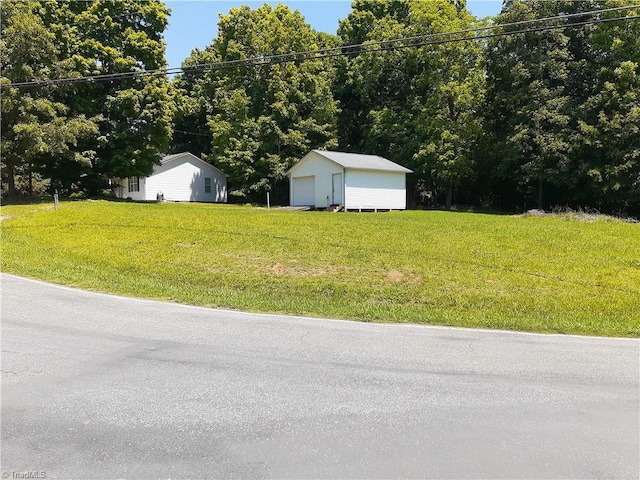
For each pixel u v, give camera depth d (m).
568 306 8.12
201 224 16.39
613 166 24.97
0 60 22.11
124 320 6.67
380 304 8.12
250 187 34.97
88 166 25.88
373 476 2.99
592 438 3.53
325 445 3.38
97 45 25.86
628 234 16.33
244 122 35.19
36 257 11.35
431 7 31.86
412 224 18.23
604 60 26.62
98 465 3.08
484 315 7.53
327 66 40.34
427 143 31.58
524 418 3.86
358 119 40.88
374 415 3.87
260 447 3.34
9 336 5.81
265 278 9.67
